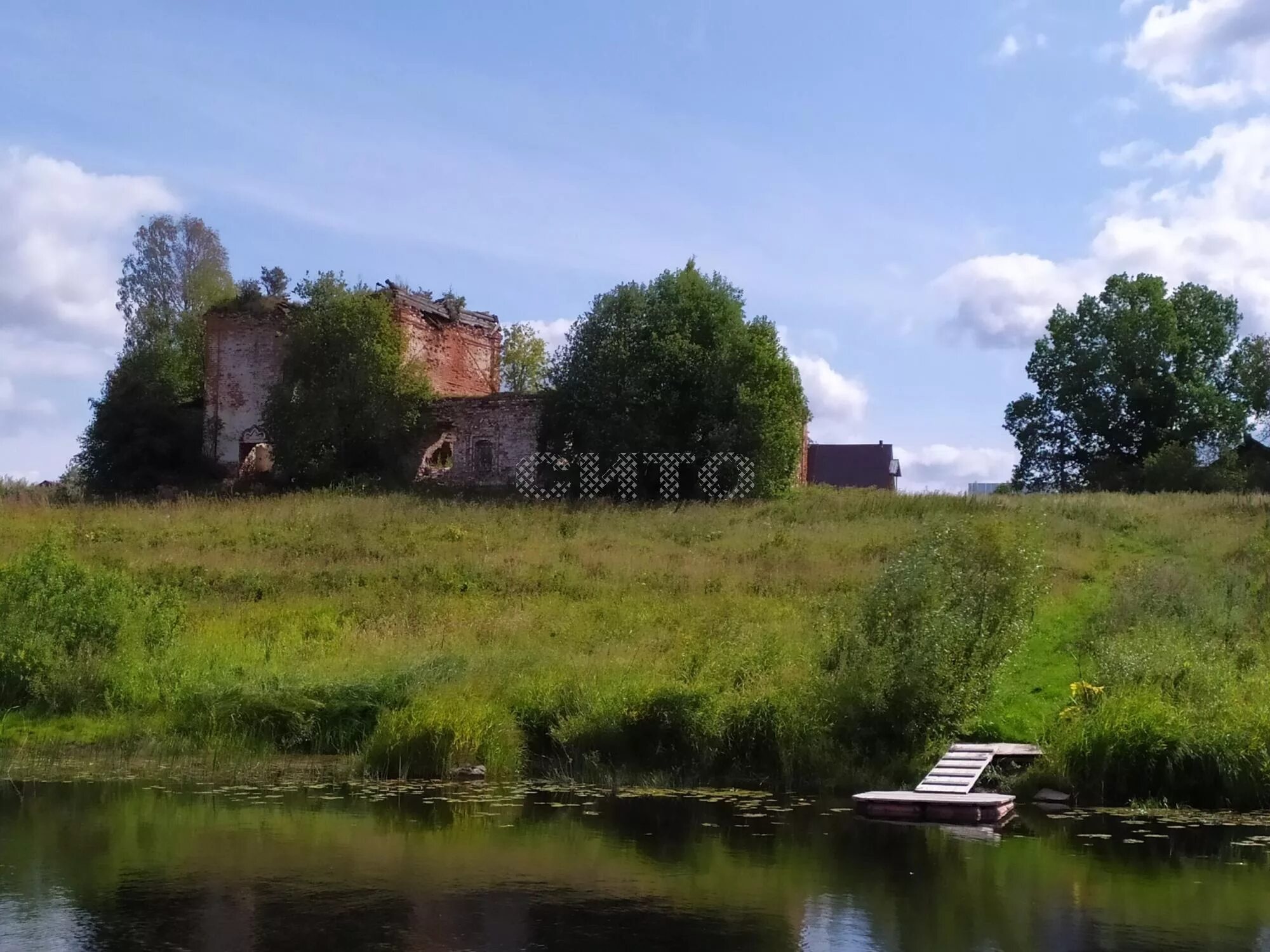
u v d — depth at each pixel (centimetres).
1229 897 1094
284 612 2447
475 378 5359
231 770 1669
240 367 4800
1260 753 1516
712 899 1074
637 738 1712
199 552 2984
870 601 1816
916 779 1611
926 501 3862
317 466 4375
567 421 4444
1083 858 1236
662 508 3797
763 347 4369
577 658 2031
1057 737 1619
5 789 1523
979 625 1811
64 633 2009
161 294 7081
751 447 4259
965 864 1204
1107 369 6316
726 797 1554
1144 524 3353
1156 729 1550
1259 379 6825
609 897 1080
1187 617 2192
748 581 2656
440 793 1552
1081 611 2358
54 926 969
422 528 3325
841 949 943
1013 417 6731
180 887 1087
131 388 4788
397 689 1881
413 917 1007
